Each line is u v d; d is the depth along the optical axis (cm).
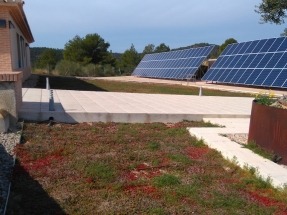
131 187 436
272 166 505
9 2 1120
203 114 863
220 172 507
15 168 471
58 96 1072
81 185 427
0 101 671
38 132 652
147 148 602
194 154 585
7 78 665
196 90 1912
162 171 502
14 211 351
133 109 871
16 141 588
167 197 407
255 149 583
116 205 379
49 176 452
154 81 2725
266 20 1066
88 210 364
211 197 411
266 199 420
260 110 597
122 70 4372
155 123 803
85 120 777
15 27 1466
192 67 2756
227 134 700
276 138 554
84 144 602
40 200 381
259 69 2005
